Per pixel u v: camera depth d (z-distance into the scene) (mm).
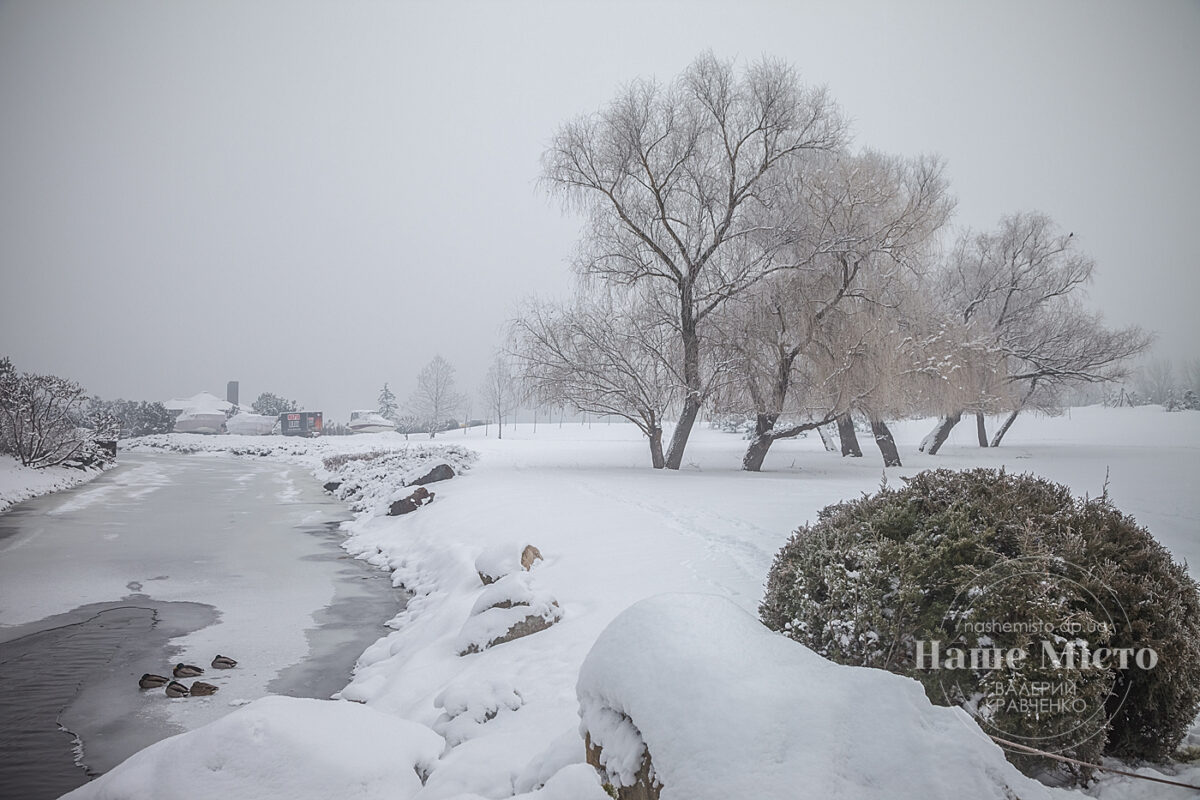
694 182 29625
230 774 3863
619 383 30391
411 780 4312
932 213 30000
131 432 88625
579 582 10148
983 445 46938
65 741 6535
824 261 28562
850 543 5422
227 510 23641
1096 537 4875
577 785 3281
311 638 9969
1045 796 2467
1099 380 42188
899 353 28719
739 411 30703
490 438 72250
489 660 7414
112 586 12945
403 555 15305
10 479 26938
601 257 30125
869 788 2473
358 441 67375
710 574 10070
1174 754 4621
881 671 2945
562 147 29812
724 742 2674
